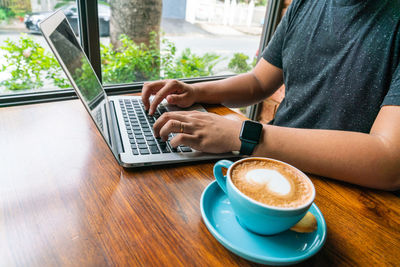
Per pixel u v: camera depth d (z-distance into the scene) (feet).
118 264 1.05
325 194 1.60
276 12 5.02
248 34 12.56
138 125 2.16
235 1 11.97
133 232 1.21
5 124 2.08
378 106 2.21
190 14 11.91
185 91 2.56
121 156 1.71
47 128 2.08
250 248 1.15
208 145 1.81
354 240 1.27
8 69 4.93
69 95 3.23
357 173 1.66
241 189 1.14
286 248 1.17
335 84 2.43
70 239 1.15
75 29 3.20
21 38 4.94
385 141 1.67
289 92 2.90
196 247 1.16
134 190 1.49
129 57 7.91
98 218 1.27
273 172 1.26
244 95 2.96
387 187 1.67
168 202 1.42
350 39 2.35
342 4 2.42
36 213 1.27
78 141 1.94
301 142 1.77
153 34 8.14
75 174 1.58
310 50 2.66
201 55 9.79
